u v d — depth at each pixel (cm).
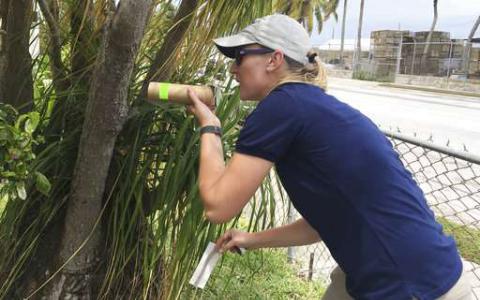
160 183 211
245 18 210
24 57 219
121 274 221
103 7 216
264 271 321
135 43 168
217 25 203
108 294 219
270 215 231
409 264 147
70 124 221
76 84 215
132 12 160
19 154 169
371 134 154
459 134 1073
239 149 153
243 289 292
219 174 160
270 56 160
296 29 162
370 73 3334
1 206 264
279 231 199
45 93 220
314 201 154
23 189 173
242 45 161
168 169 202
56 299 213
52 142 218
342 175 148
